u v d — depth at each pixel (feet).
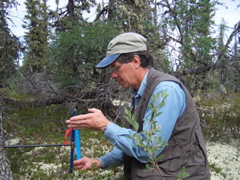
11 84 24.45
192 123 7.66
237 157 16.83
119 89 21.57
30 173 12.54
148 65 8.48
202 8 23.20
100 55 23.04
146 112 7.75
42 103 24.29
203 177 7.71
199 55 21.74
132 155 7.52
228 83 21.31
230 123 20.58
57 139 17.80
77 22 26.99
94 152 15.83
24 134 18.99
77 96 23.53
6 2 24.02
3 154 9.98
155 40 23.29
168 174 7.50
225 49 21.45
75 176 12.37
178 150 7.56
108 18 27.22
